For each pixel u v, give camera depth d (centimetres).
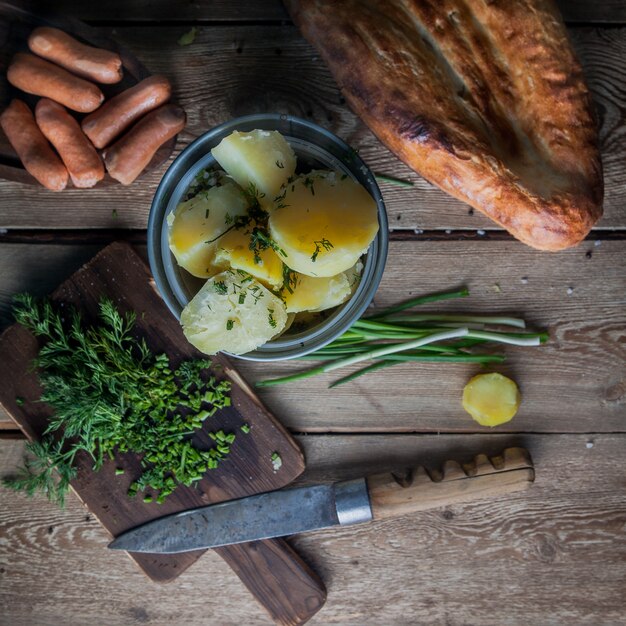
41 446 80
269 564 83
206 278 73
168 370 81
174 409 81
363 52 71
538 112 72
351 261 69
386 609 85
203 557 85
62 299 80
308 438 84
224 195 71
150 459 81
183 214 71
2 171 76
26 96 77
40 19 76
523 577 84
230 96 81
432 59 72
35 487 81
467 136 70
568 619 84
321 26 72
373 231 69
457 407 83
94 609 85
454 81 72
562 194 71
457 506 84
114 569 85
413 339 81
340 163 74
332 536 85
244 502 81
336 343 81
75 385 79
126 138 75
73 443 81
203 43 81
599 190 73
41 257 82
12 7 75
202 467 81
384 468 84
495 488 81
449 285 83
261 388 83
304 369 83
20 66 74
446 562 84
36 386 81
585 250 82
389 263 82
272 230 68
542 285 83
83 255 82
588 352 83
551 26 72
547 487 84
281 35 81
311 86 81
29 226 82
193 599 85
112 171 75
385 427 84
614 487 84
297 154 75
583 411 83
